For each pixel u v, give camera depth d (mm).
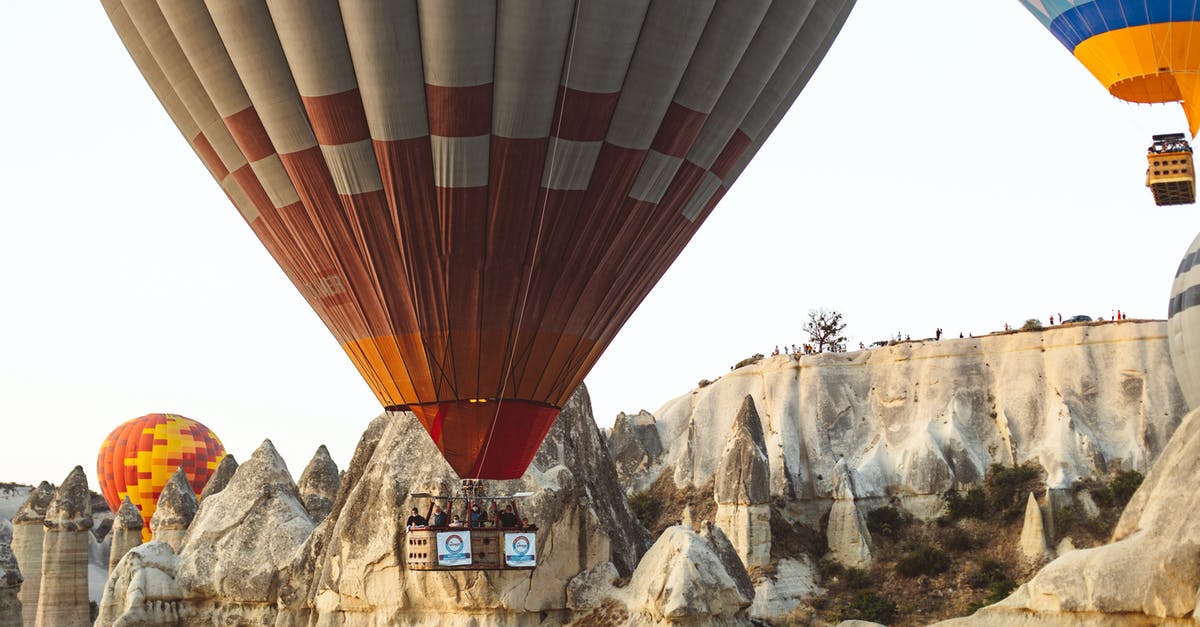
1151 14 49781
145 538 86375
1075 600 33156
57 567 68438
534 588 44469
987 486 86688
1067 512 80688
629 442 100625
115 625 51938
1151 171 49812
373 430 54000
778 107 31000
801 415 96062
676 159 28938
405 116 27203
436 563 30531
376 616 46750
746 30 27938
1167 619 31094
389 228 28469
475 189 27922
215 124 29656
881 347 99250
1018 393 91312
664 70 27406
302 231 29516
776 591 76875
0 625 50031
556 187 28141
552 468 46938
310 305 31062
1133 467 83812
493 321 29031
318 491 66812
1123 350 90188
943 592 77750
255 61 27453
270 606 52688
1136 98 53375
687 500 92875
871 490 88250
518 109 27078
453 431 29781
